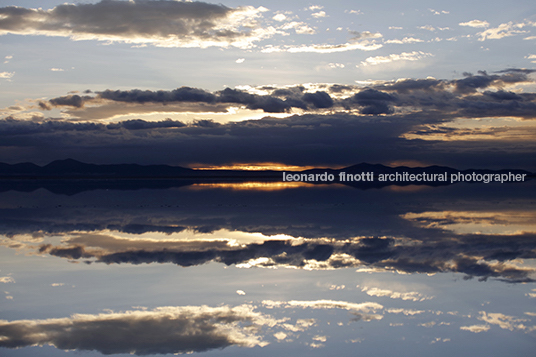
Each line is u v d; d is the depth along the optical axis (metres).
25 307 6.63
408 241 11.99
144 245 11.62
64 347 5.20
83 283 7.92
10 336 5.55
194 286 7.70
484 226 14.88
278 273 8.56
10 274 8.59
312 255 10.23
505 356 4.93
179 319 6.11
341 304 6.68
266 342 5.30
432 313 6.27
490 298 6.90
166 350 5.09
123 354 5.03
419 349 5.10
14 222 16.34
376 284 7.74
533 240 12.07
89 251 10.84
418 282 7.84
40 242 12.15
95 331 5.70
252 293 7.28
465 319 6.02
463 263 9.32
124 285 7.78
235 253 10.54
